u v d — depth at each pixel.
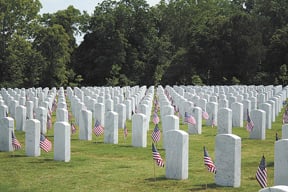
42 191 14.27
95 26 90.12
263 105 27.77
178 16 100.88
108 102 32.12
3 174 16.42
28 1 75.06
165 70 83.88
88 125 23.72
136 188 14.55
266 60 79.69
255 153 20.23
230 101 35.00
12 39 74.69
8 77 75.06
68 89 52.38
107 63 86.94
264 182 12.58
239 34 78.69
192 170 16.88
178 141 15.39
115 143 22.73
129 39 91.81
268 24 90.44
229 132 24.03
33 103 32.00
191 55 80.06
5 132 20.33
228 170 14.52
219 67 79.25
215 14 96.62
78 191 14.27
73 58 89.94
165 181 15.31
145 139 21.77
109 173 16.56
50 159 18.86
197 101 34.31
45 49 77.69
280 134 25.62
